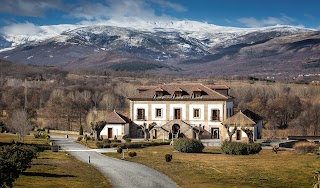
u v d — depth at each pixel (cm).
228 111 11756
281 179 5841
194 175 6078
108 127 11556
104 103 18875
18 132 12144
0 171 4034
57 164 6856
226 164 7012
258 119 11812
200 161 7369
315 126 15125
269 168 6631
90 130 14425
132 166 6894
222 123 11250
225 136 11100
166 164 7050
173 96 11719
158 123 11750
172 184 5456
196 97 11575
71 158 7750
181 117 11650
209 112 11512
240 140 10869
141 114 11912
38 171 6019
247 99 19662
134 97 11912
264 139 11388
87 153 8600
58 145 9762
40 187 4834
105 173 6206
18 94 19338
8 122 14450
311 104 16888
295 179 5847
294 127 15375
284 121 16212
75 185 5128
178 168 6638
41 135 12094
